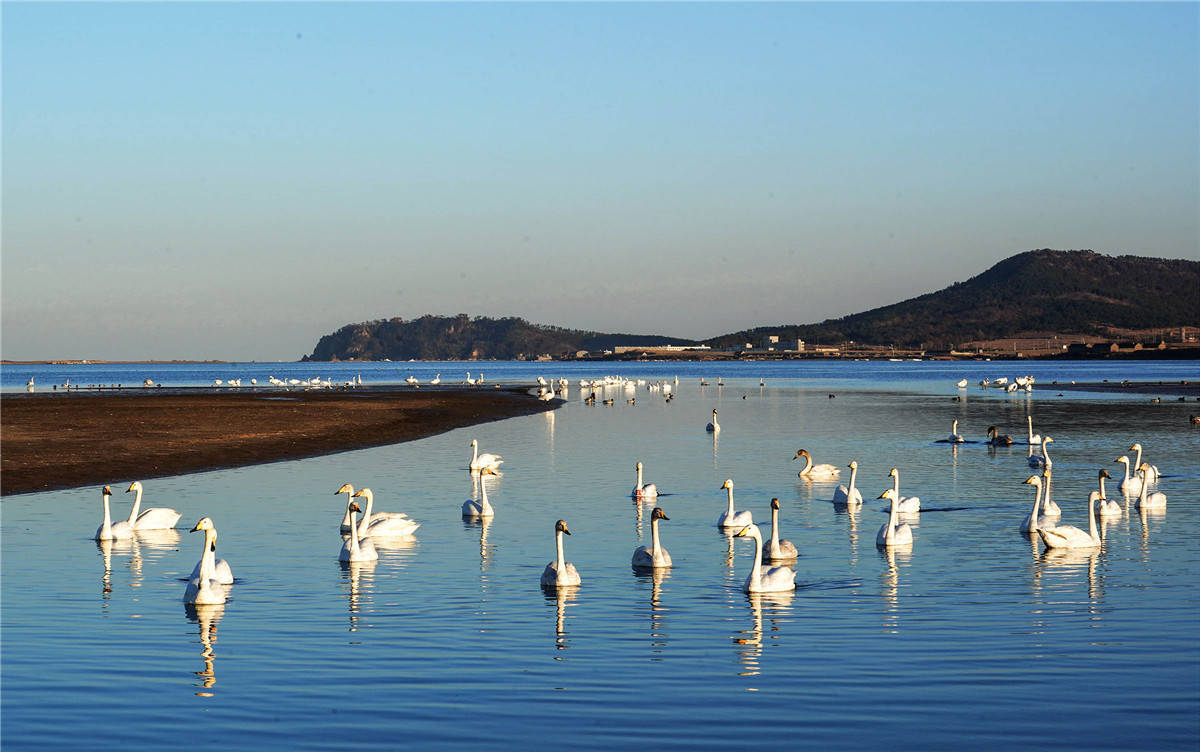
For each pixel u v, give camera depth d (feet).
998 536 105.29
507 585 84.12
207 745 52.21
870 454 187.21
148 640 68.69
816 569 90.02
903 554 96.32
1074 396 419.74
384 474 154.61
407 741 52.65
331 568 90.22
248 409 278.05
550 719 55.21
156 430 207.21
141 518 105.91
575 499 131.13
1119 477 151.74
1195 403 358.02
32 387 502.38
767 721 54.80
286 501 127.03
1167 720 54.80
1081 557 94.48
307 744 52.31
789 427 253.85
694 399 409.69
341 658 64.95
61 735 53.42
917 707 56.59
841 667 63.00
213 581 79.61
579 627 71.77
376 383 600.39
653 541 91.09
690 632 70.38
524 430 241.96
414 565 91.61
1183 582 84.64
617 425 259.60
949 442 210.18
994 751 51.16
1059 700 57.57
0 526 109.19
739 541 103.09
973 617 73.97
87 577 86.94
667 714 55.83
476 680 61.00
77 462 156.15
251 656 65.41
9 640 68.69
